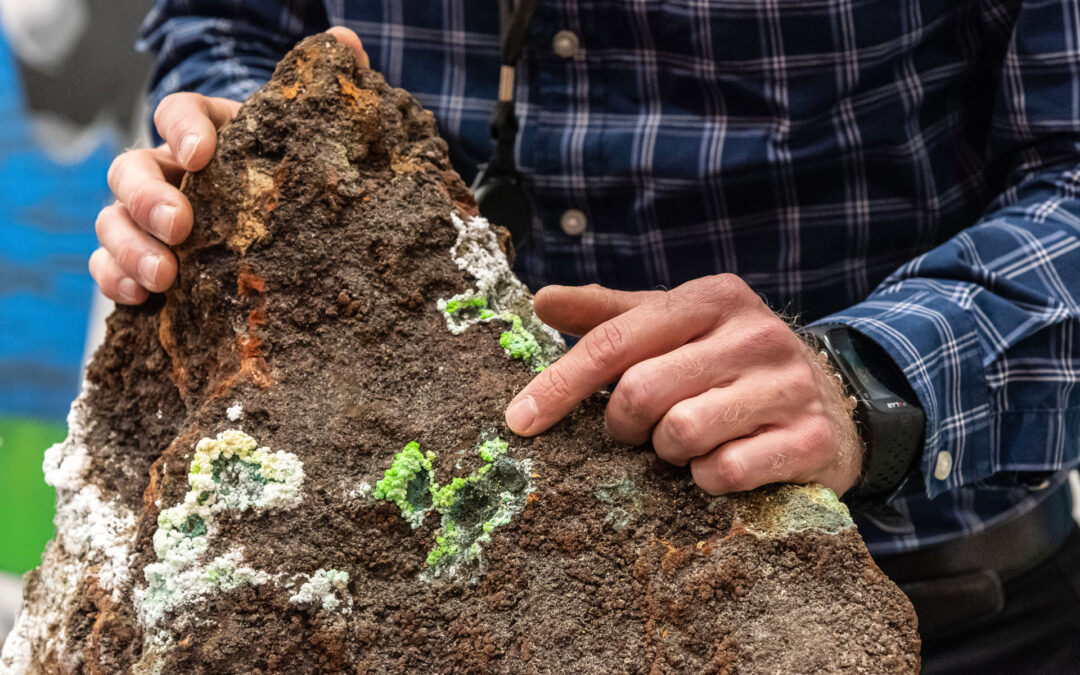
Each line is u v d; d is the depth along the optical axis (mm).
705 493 713
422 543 714
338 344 731
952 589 852
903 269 820
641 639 705
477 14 875
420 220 740
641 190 868
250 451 715
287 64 746
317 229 735
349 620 705
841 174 859
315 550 708
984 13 842
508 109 820
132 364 777
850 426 738
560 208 883
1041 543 866
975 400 779
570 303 723
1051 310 787
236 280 735
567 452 722
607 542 713
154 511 713
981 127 883
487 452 720
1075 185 819
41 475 1479
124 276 766
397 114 752
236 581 703
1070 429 806
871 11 829
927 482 764
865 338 770
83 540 754
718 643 695
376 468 717
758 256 875
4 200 1500
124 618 715
